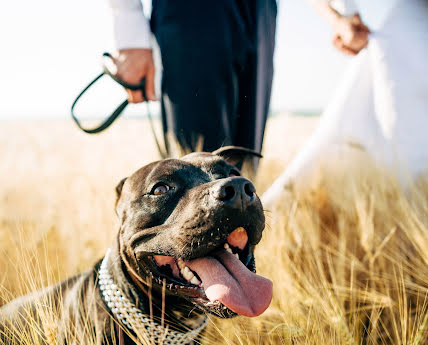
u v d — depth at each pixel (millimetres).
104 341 971
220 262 923
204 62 1298
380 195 1470
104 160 2352
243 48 1341
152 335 1008
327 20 1720
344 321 1049
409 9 1618
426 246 1248
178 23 1295
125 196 1071
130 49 1305
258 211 918
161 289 989
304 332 1037
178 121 1346
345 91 1656
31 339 951
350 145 1529
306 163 1587
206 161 1063
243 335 1079
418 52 1566
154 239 953
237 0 1344
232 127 1410
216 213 880
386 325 1185
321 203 1530
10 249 1413
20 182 3062
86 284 1070
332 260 1367
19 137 7723
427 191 1452
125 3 1296
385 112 1562
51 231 1656
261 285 878
